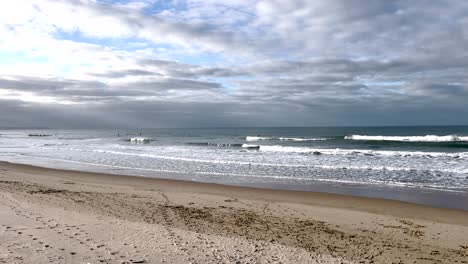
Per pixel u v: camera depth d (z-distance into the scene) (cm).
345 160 2409
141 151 3494
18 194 1162
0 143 5922
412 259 677
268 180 1716
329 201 1248
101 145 4731
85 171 2106
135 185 1570
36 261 517
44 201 1060
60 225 743
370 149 3272
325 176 1798
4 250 560
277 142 4722
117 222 804
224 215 1013
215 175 1892
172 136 8244
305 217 1022
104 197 1213
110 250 588
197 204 1166
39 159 2888
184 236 704
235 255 599
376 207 1158
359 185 1555
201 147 4019
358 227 921
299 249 674
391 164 2150
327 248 729
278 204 1195
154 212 1006
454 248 757
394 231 888
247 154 2970
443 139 4162
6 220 765
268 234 821
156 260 548
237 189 1470
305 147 3572
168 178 1816
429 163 2152
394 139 4459
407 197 1309
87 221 796
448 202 1219
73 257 543
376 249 736
